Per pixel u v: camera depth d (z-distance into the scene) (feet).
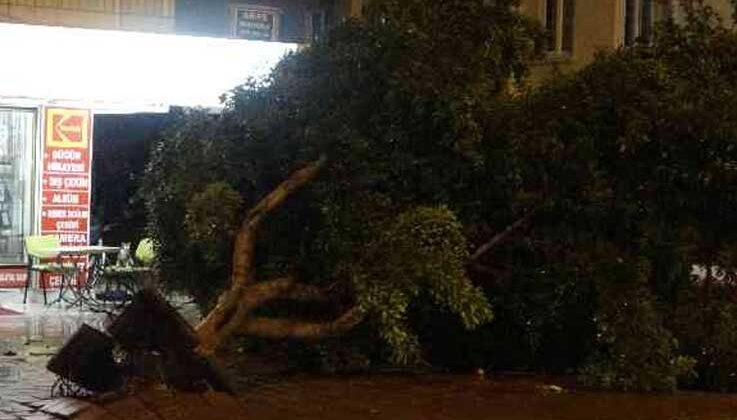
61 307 46.14
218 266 33.94
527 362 35.06
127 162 57.57
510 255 33.94
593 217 32.96
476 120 31.86
